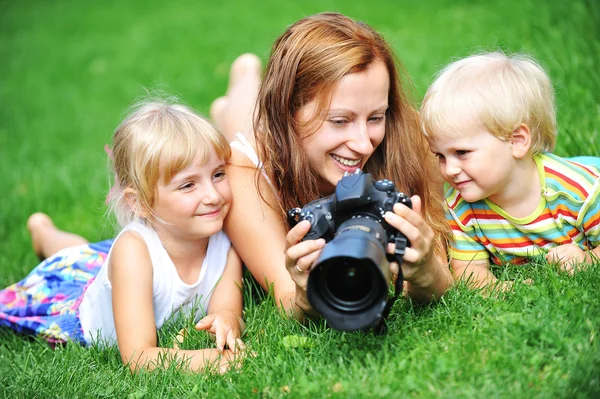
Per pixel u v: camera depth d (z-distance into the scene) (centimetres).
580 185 301
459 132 293
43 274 380
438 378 237
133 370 293
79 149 723
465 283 295
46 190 599
